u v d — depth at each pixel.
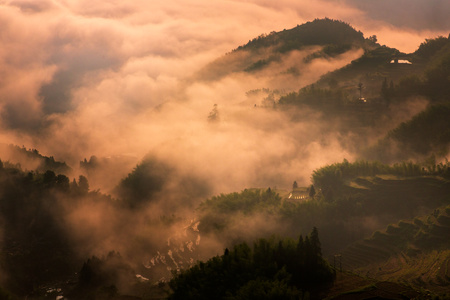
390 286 142.25
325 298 135.88
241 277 146.00
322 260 153.50
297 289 141.25
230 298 134.75
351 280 148.00
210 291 145.25
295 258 151.88
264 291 132.75
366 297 135.00
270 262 150.38
